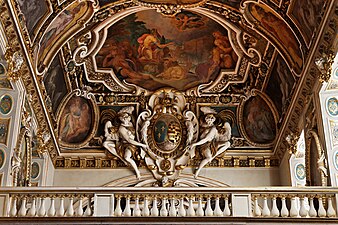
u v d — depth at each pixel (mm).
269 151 28922
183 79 29062
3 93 22406
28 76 22875
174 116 28984
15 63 21375
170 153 28594
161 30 27203
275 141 28641
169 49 28125
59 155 28719
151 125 28891
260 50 26781
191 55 28312
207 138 28531
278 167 28750
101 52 28000
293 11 23125
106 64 28531
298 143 26188
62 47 25406
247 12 25000
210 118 28844
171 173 28297
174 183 28156
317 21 21625
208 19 26359
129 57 28391
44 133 26266
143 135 28625
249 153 28891
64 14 24031
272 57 26344
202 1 25047
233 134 29203
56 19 23844
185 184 28281
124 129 28672
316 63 21750
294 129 26156
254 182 28453
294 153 26500
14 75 21531
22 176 23500
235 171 28656
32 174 26609
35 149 26156
